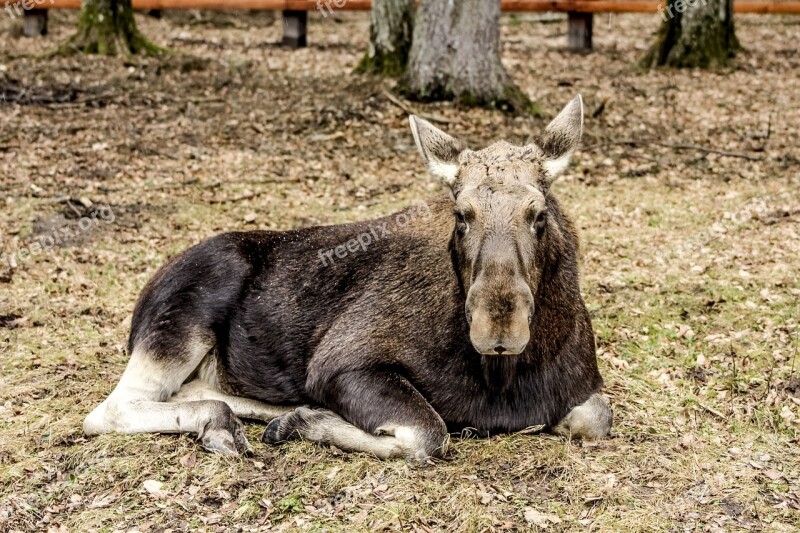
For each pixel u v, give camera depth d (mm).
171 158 12805
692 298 8508
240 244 6766
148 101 15430
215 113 14875
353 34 24062
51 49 18828
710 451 6039
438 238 6270
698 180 12195
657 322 8086
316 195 11680
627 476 5711
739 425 6406
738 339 7668
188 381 6754
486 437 6145
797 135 14148
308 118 14594
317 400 6297
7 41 20422
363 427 5949
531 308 5234
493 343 5043
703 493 5520
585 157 13172
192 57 18484
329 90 16141
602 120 15031
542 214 5520
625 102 16344
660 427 6391
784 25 24594
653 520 5219
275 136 13891
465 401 6051
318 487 5559
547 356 6000
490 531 5105
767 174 12359
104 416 6254
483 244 5270
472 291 5184
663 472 5742
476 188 5461
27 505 5473
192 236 10273
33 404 6711
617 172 12578
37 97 15289
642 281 8945
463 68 15234
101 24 18484
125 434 6152
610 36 23812
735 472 5758
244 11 26250
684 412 6590
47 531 5223
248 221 10711
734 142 13852
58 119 14273
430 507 5348
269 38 23016
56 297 8727
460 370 6000
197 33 23391
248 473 5746
